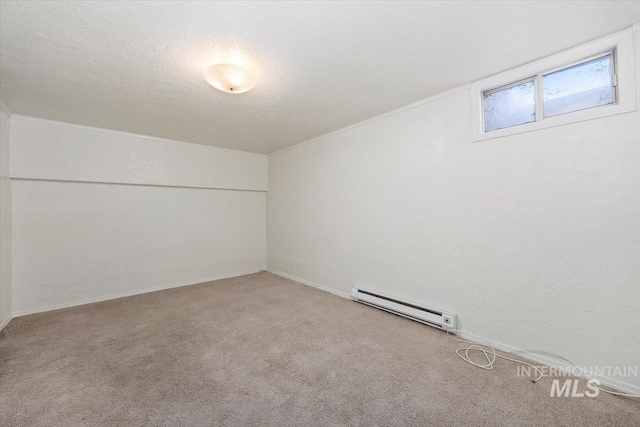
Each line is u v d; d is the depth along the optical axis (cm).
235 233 464
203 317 278
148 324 260
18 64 189
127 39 164
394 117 283
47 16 143
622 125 160
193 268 415
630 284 158
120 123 315
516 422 138
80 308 306
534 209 193
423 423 138
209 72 188
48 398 156
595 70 172
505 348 207
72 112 279
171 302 325
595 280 170
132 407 149
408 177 272
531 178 194
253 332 243
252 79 203
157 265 381
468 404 151
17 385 168
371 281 313
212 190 437
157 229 381
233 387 166
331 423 138
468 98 226
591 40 168
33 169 289
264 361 195
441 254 247
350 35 162
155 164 372
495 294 213
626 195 159
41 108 267
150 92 235
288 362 194
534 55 185
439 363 192
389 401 154
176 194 399
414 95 250
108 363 193
